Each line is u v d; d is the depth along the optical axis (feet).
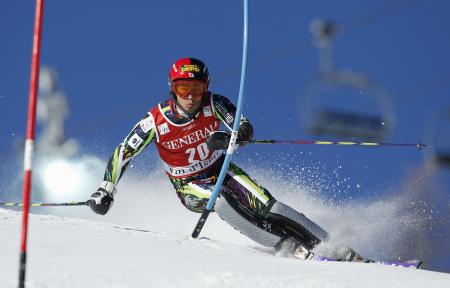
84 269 33.27
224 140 54.60
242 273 35.24
